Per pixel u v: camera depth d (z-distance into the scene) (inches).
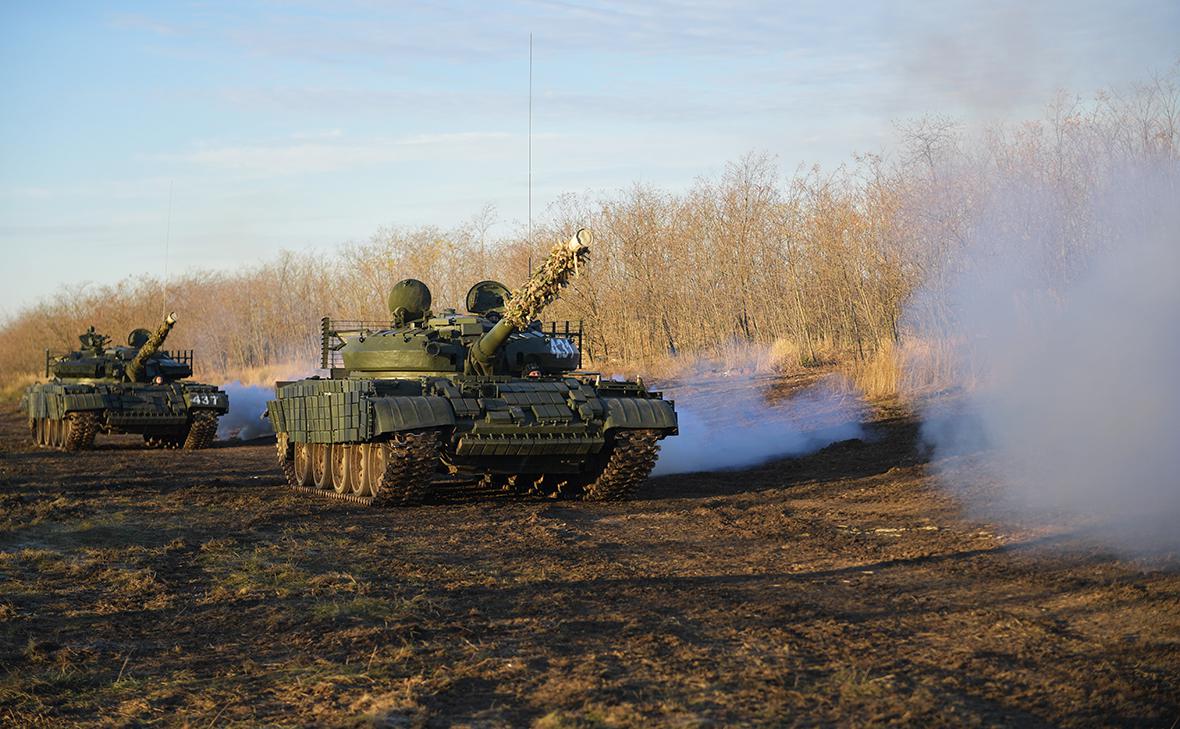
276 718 253.3
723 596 364.2
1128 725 230.4
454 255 1765.5
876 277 1189.7
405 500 622.8
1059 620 316.8
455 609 354.0
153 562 455.5
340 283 2126.0
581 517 576.7
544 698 260.7
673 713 245.9
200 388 1138.0
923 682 263.6
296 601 374.0
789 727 236.4
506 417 603.2
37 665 301.6
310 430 702.5
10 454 1095.0
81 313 2810.0
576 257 605.9
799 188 1353.3
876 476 663.1
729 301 1425.9
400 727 243.8
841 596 361.1
